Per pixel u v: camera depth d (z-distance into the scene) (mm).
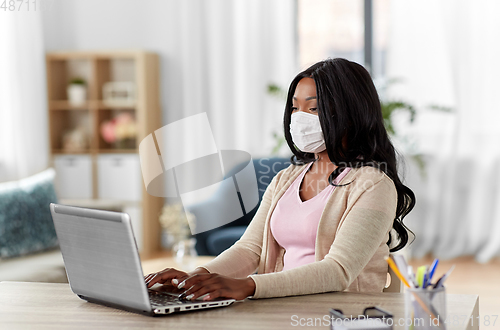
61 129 5207
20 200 3365
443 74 4695
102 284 1299
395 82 4699
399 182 1689
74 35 5332
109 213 1224
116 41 5281
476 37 4594
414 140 4734
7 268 2986
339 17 5078
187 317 1230
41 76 4773
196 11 5051
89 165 4934
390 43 4812
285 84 4934
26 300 1405
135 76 5199
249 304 1327
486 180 4668
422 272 1096
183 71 5148
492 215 4684
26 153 4574
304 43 5145
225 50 5020
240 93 4992
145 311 1232
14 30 4496
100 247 1273
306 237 1636
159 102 5156
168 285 1472
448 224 4738
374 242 1487
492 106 4617
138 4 5230
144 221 4867
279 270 1767
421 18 4719
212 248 3635
